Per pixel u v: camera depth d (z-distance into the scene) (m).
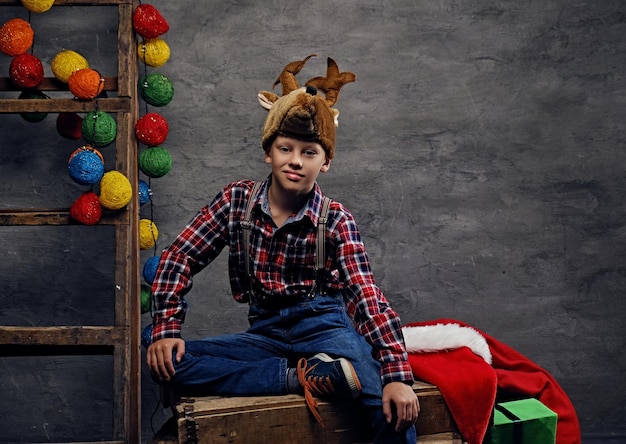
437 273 2.79
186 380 1.96
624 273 2.82
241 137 2.70
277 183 2.01
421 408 2.03
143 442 2.72
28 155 2.64
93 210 2.20
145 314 2.72
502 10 2.75
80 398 2.69
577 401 2.82
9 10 2.60
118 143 2.27
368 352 1.99
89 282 2.67
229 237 2.10
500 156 2.77
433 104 2.74
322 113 1.95
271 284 2.06
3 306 2.66
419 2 2.72
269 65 2.69
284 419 1.89
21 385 2.67
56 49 2.62
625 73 2.79
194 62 2.67
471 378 2.07
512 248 2.80
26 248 2.65
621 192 2.81
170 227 2.70
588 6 2.77
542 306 2.81
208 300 2.73
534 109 2.77
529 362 2.42
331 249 2.06
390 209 2.76
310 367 1.93
